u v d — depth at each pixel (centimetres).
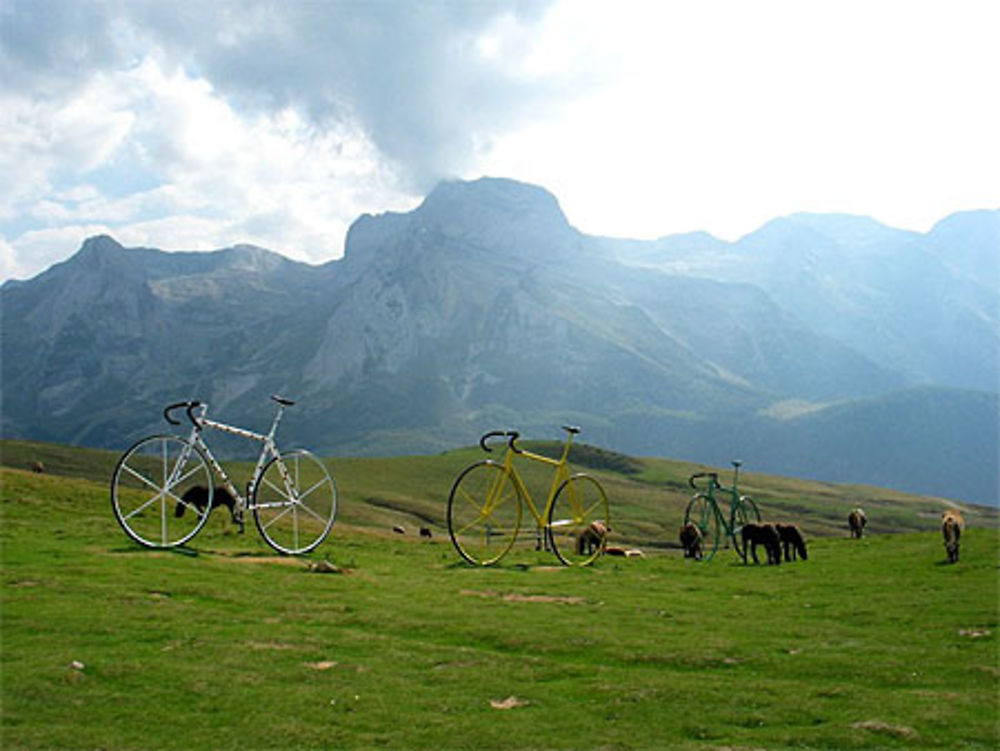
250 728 1016
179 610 1572
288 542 3025
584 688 1239
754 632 1727
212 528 3328
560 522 3056
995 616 1914
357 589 1998
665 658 1444
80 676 1157
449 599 1948
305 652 1351
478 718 1095
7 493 3953
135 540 2384
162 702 1091
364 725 1049
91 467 15862
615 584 2453
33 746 930
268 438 2552
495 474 2986
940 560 3084
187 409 2439
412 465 18962
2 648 1269
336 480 16038
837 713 1160
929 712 1164
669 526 14950
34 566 1923
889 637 1695
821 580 2673
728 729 1087
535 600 2034
